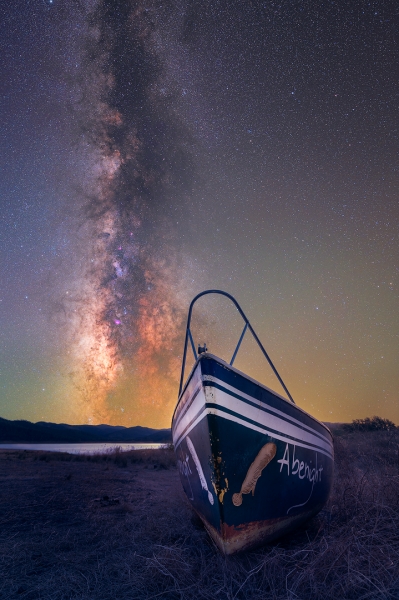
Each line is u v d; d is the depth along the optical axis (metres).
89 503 6.95
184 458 4.93
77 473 11.57
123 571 3.61
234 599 2.92
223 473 3.55
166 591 3.10
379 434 14.90
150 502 7.12
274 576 3.23
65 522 5.62
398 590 2.90
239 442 3.66
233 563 3.54
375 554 3.37
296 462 4.40
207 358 3.58
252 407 3.82
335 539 3.78
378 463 8.16
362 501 4.79
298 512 4.52
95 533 4.97
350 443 12.34
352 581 2.96
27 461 14.84
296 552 3.54
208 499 3.91
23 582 3.38
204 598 3.01
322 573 3.20
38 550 4.27
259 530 3.90
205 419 3.57
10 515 5.94
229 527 3.62
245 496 3.69
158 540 4.59
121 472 12.42
